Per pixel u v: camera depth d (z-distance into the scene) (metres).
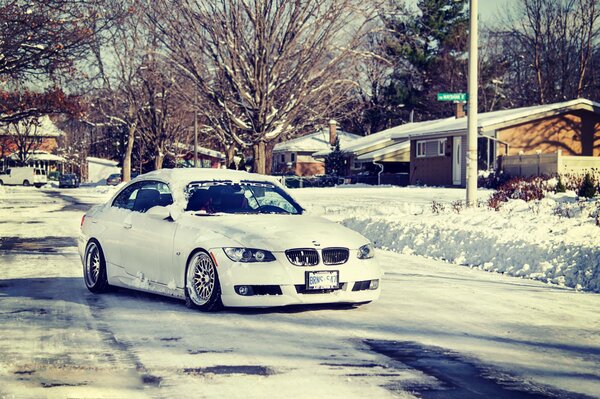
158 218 9.14
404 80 75.69
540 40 68.00
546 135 41.06
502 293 10.11
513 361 6.35
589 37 63.38
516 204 18.62
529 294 10.04
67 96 27.42
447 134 43.62
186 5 25.48
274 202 10.71
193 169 9.91
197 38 26.06
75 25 22.22
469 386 5.52
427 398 5.19
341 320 8.05
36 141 95.00
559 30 66.50
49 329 7.48
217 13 25.95
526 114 40.16
